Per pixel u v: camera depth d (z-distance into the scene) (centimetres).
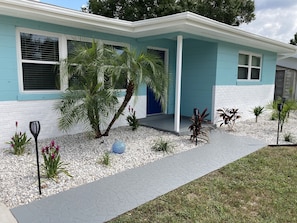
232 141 576
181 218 258
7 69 479
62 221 246
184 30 566
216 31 584
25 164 389
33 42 515
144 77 480
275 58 1030
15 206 271
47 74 546
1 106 479
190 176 367
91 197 296
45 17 478
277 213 271
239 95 839
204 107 768
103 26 557
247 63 874
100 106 492
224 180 355
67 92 516
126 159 432
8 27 470
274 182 349
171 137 588
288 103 730
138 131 634
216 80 730
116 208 273
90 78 484
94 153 455
